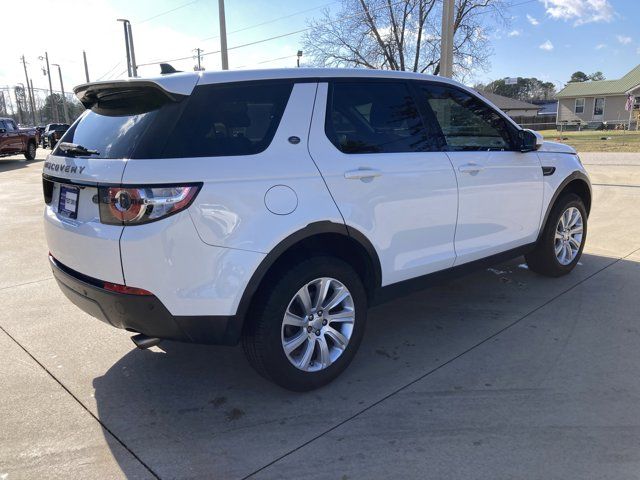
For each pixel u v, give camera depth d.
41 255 6.60
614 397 3.06
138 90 2.91
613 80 51.41
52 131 33.41
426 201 3.60
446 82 3.97
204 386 3.33
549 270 5.09
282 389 3.27
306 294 3.07
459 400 3.07
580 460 2.53
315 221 2.99
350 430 2.82
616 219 7.94
